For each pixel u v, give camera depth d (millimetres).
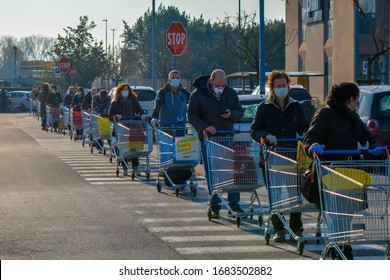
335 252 12742
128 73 114062
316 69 75250
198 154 22172
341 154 12977
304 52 78938
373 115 27062
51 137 50375
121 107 27719
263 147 15102
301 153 14422
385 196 11562
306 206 14367
